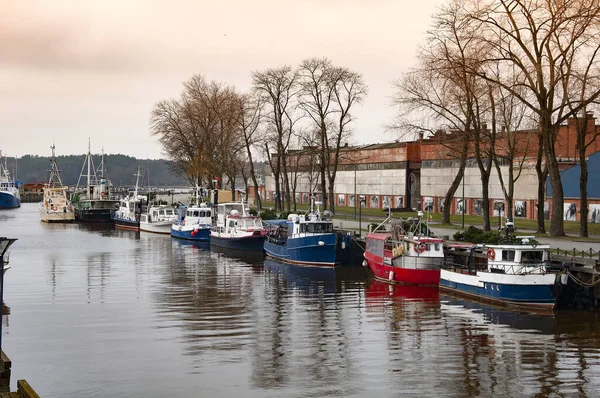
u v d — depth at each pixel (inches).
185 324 1412.4
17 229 4111.7
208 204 3595.0
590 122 3245.6
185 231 3321.9
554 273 1488.7
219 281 2001.7
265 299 1702.8
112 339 1286.9
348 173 4680.1
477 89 2320.4
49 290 1831.9
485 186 2340.1
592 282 1457.9
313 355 1180.5
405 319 1451.8
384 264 1956.2
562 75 1964.8
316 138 3971.5
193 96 3986.2
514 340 1268.5
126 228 4124.0
